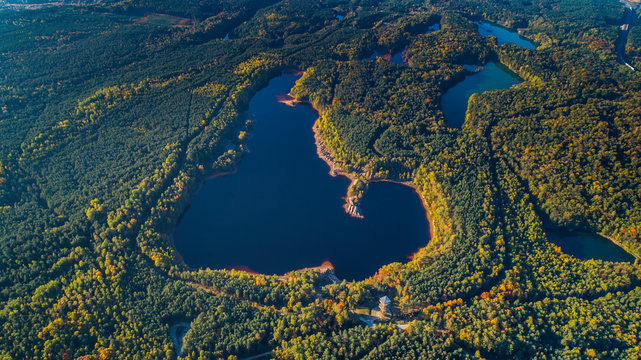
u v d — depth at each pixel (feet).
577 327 533.55
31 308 565.53
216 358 520.01
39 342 521.24
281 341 540.93
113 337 541.34
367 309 604.49
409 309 583.58
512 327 535.60
